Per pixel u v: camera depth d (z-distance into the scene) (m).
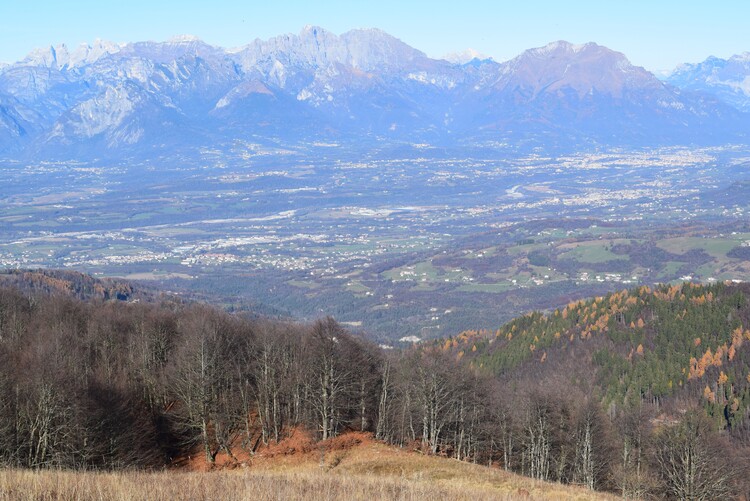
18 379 69.38
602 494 65.19
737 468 82.69
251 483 44.97
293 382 85.38
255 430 83.69
